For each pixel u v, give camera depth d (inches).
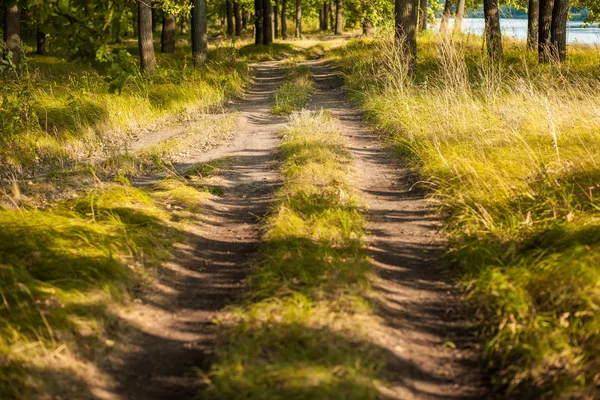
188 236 285.6
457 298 225.3
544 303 200.1
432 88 550.9
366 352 182.7
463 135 404.5
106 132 524.7
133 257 249.4
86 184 357.7
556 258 218.4
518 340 185.5
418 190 350.0
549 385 167.5
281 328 191.6
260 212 319.0
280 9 2139.5
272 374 168.4
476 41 928.3
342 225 280.5
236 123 577.3
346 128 545.3
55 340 185.8
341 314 200.1
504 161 337.7
